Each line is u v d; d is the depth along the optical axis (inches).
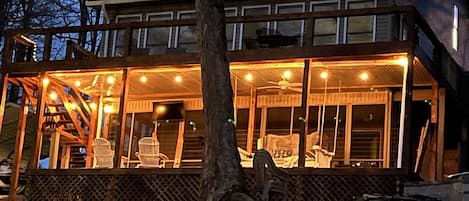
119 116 498.6
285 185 380.2
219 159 341.7
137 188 480.1
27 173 508.1
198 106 604.7
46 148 755.4
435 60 518.9
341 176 435.5
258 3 613.6
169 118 609.6
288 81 545.3
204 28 365.4
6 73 535.8
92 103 617.0
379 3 575.2
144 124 620.7
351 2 585.0
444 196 382.9
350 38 569.9
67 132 610.2
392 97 555.8
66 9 996.6
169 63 497.4
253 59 475.8
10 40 543.2
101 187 490.3
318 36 579.2
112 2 645.9
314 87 566.6
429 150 516.7
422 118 574.6
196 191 465.7
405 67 453.7
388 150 544.1
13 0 936.3
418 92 546.3
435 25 656.4
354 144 564.1
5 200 540.4
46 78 527.8
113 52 644.7
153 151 509.7
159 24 504.7
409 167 421.7
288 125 581.0
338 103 570.3
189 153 601.6
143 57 504.4
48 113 570.9
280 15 475.2
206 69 360.2
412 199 374.6
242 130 591.2
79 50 561.0
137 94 612.7
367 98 563.2
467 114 606.9
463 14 754.8
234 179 338.3
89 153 600.1
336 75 522.6
